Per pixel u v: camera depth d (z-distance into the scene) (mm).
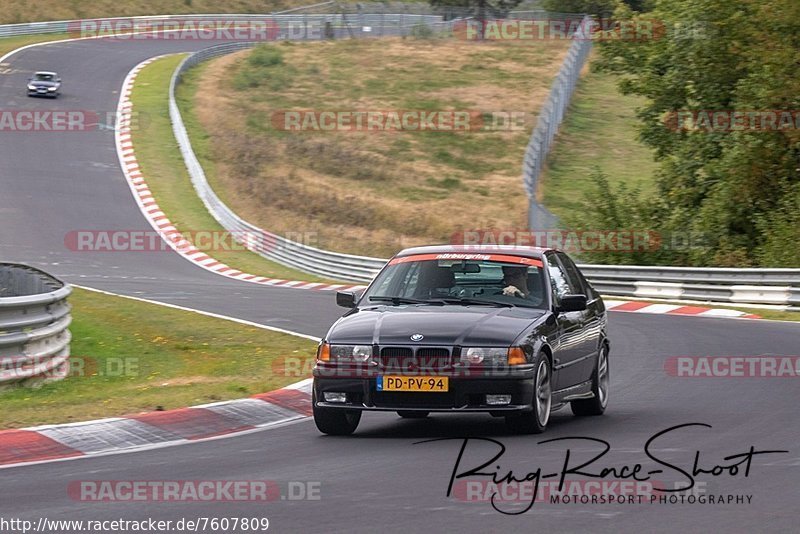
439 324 24859
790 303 61812
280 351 45250
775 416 27391
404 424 27875
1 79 164375
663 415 28375
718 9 79312
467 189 123625
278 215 110500
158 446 24375
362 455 22766
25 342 35344
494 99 164125
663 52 85250
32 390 35406
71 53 190250
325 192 118938
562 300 26734
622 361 40594
